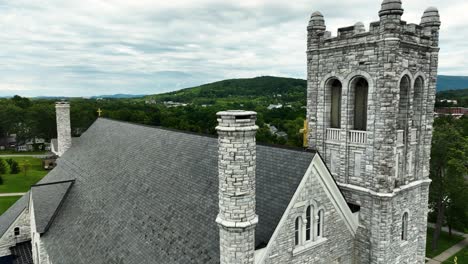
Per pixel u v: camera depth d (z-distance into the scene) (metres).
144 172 29.67
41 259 33.41
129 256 22.48
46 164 116.88
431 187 55.16
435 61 26.09
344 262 23.56
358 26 23.70
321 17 26.59
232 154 14.64
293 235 18.80
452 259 51.66
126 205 27.62
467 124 84.94
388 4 21.61
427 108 26.55
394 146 23.20
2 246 41.56
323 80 26.39
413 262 27.50
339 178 25.94
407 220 26.31
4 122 161.12
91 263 24.70
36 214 34.16
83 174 39.50
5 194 85.12
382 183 23.17
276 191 19.03
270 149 22.16
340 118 26.00
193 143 27.36
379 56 22.50
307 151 19.83
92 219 29.86
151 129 35.88
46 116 163.12
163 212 23.39
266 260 17.42
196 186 22.84
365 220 24.06
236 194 14.87
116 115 148.38
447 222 59.69
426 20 25.84
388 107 22.50
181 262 18.91
